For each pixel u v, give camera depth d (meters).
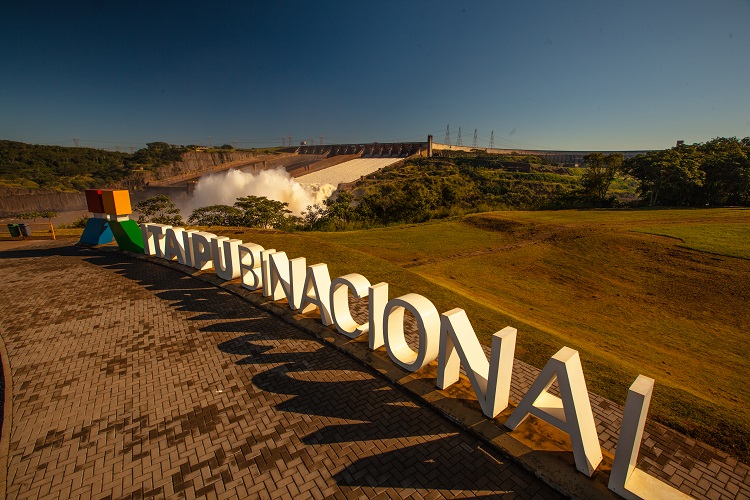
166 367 6.90
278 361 7.08
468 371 5.45
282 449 4.91
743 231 19.34
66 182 114.12
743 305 12.90
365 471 4.54
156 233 14.08
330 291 7.85
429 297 10.91
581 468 4.32
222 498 4.21
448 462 4.68
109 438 5.15
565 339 8.80
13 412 5.68
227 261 11.21
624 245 19.19
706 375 8.97
